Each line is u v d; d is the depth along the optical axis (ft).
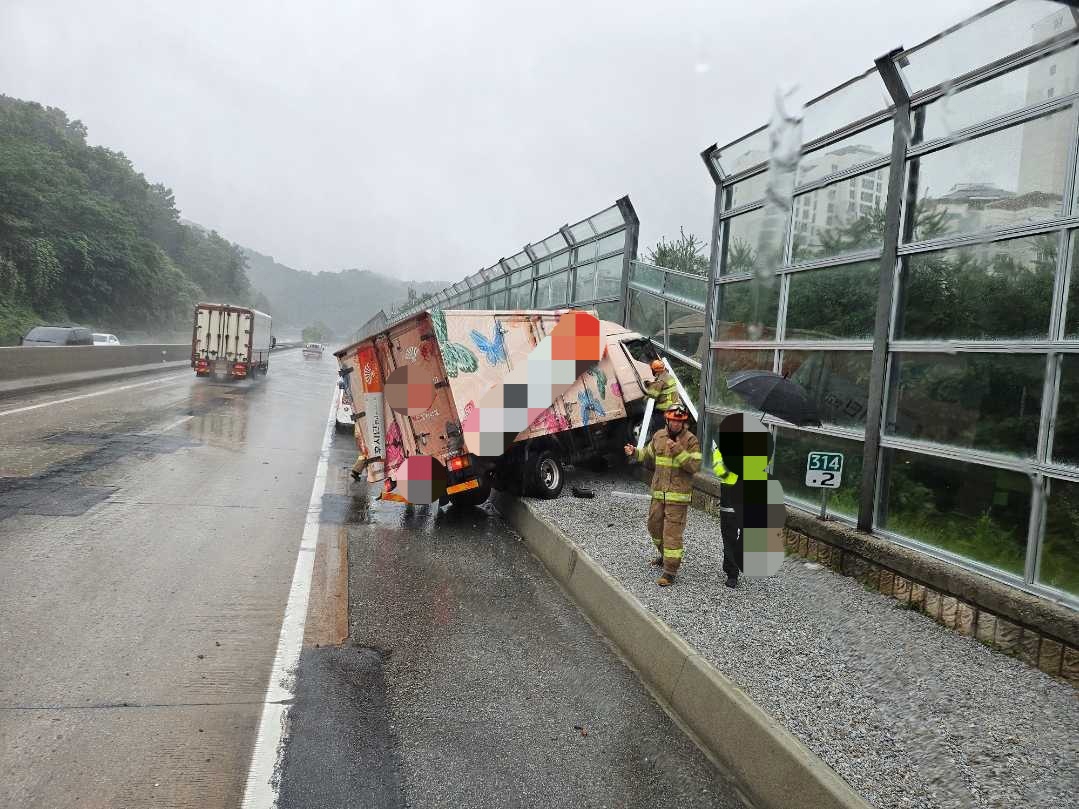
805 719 12.60
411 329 28.48
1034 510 15.49
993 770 11.22
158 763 11.28
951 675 14.37
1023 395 15.97
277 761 11.59
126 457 35.73
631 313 46.42
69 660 14.43
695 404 38.04
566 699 14.47
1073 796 10.62
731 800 11.39
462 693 14.42
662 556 21.03
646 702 14.58
